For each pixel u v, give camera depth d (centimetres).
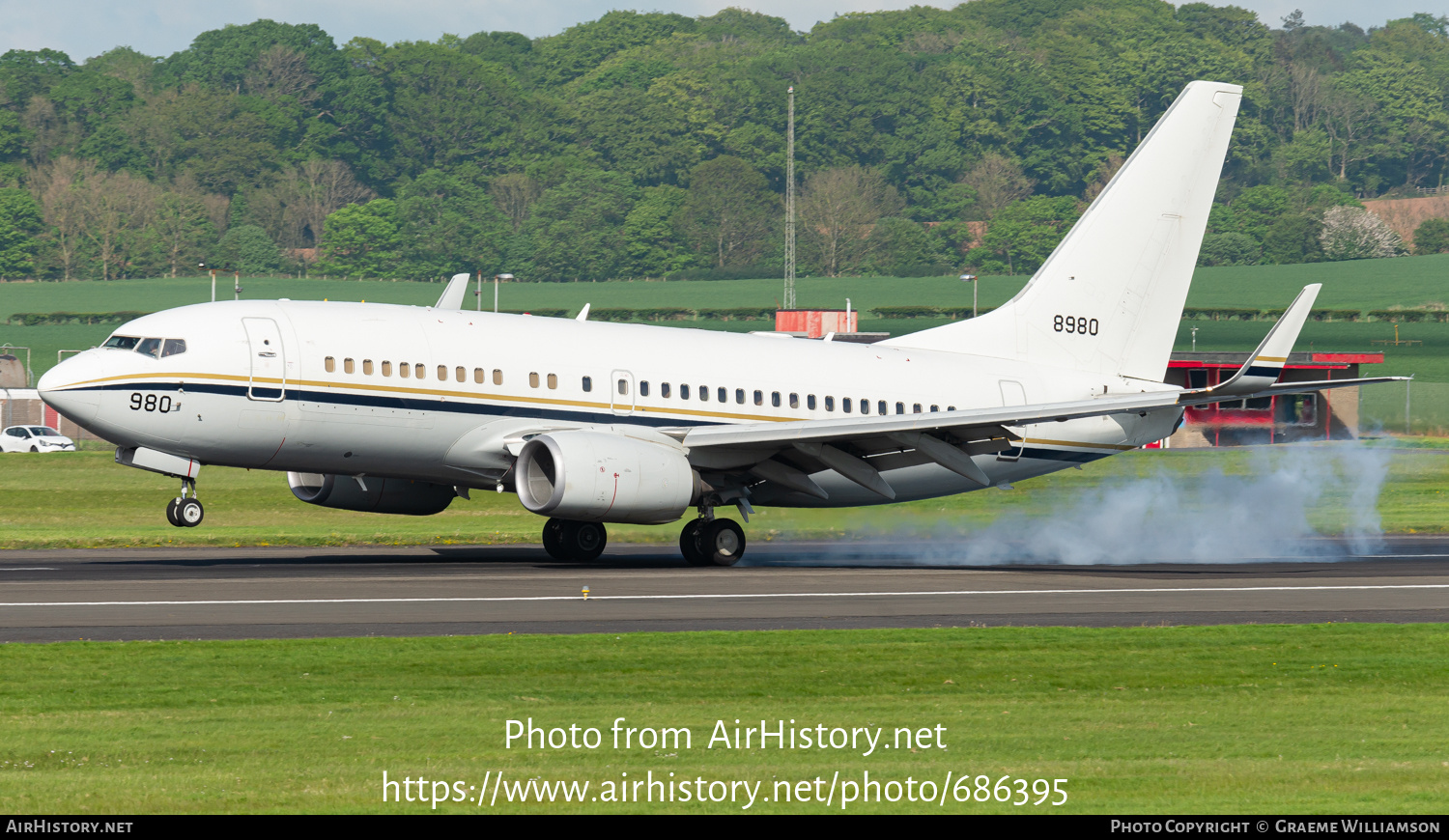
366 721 4047
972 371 10225
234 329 8331
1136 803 3256
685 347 9494
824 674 4875
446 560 9250
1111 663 5141
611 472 8462
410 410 8594
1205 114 10669
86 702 4291
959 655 5288
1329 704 4431
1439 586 7869
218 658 5034
